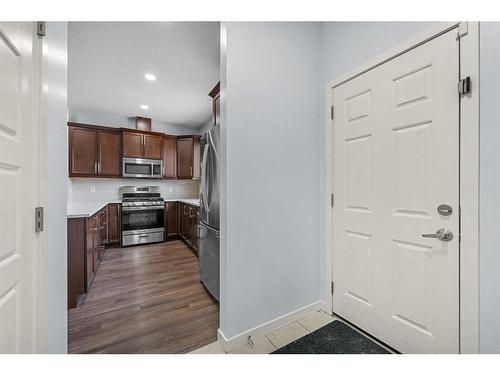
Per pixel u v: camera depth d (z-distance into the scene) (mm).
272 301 1676
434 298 1238
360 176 1620
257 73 1601
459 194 1142
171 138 4762
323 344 1436
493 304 1040
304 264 1854
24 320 822
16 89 779
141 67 2693
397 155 1399
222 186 1547
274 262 1688
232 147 1501
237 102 1516
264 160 1641
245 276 1556
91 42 2217
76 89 3264
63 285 1054
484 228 1065
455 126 1152
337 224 1794
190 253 3615
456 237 1151
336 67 1789
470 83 1102
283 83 1727
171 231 4547
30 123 865
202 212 2432
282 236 1730
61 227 1041
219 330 1562
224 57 1507
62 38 1066
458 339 1147
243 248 1550
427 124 1264
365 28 1574
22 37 812
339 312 1788
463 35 1124
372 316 1548
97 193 4301
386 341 1462
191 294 2250
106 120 4355
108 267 2971
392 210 1428
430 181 1251
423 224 1280
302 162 1842
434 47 1229
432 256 1247
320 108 1939
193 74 2861
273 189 1685
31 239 866
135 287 2395
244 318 1548
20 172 803
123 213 4008
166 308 1991
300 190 1830
